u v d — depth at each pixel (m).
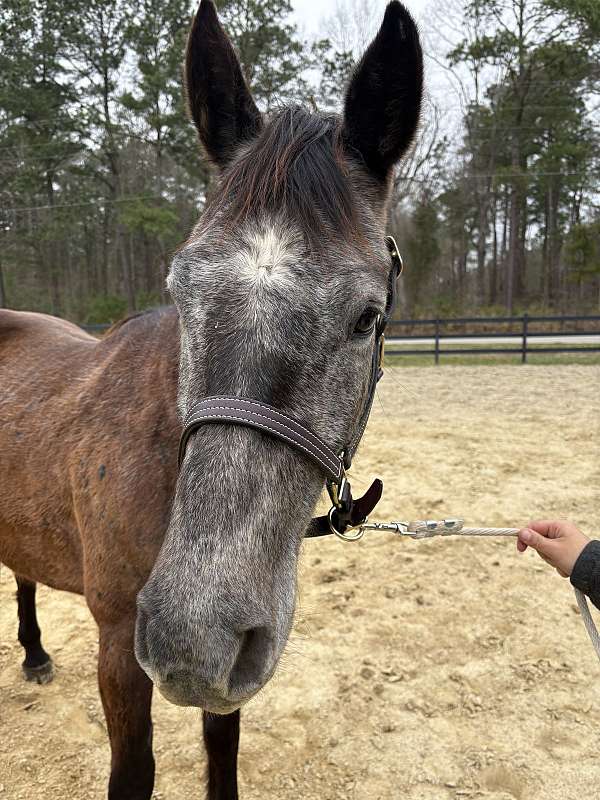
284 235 1.40
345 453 1.63
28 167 28.25
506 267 37.75
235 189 1.54
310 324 1.35
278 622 1.29
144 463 1.86
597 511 5.18
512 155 34.19
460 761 2.64
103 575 1.89
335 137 1.64
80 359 2.48
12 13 25.77
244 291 1.35
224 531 1.22
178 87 25.44
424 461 6.66
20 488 2.31
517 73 31.12
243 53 20.36
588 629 1.74
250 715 2.90
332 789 2.51
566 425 8.12
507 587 4.03
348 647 3.41
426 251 29.91
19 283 33.28
